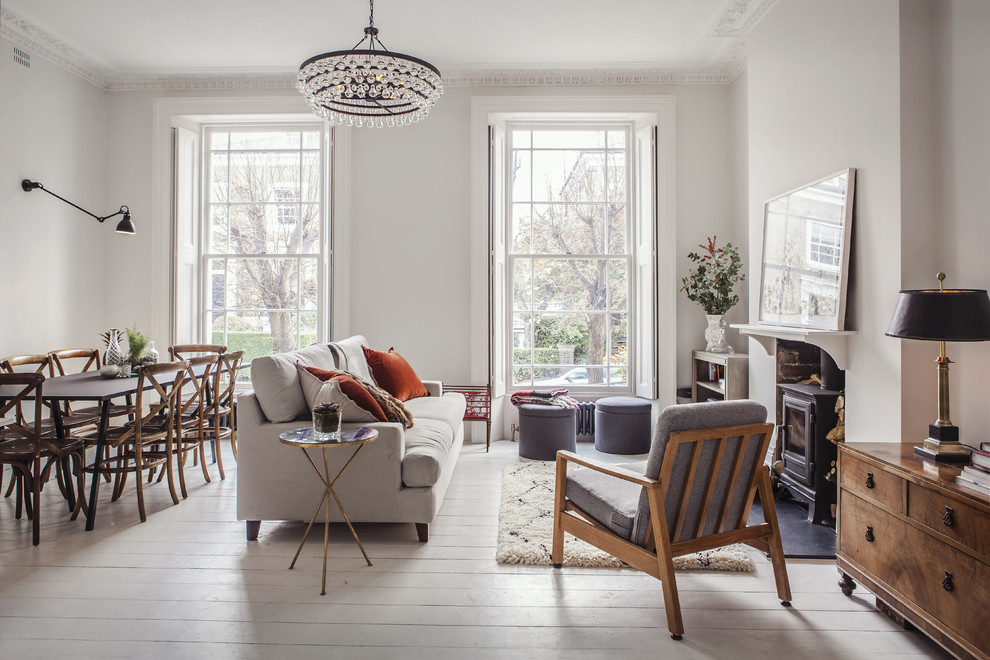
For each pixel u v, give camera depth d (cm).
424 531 295
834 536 302
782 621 220
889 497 212
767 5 388
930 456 214
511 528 307
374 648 202
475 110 515
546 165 547
